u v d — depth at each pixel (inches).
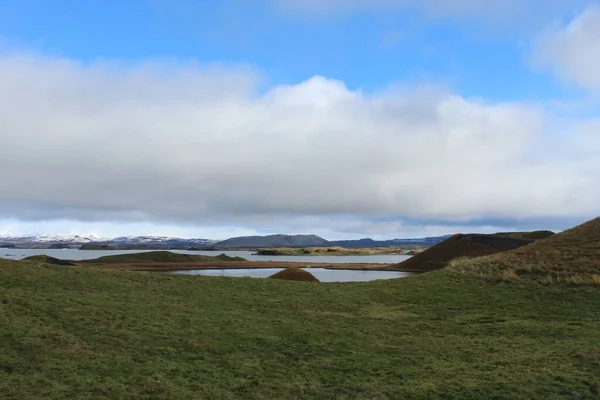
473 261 1485.0
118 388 457.4
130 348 599.2
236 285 1189.1
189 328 723.4
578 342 695.1
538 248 1465.3
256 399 467.5
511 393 477.7
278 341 697.6
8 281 906.7
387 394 491.8
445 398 476.7
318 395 485.7
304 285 1263.5
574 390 478.3
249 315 866.8
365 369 579.5
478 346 703.7
